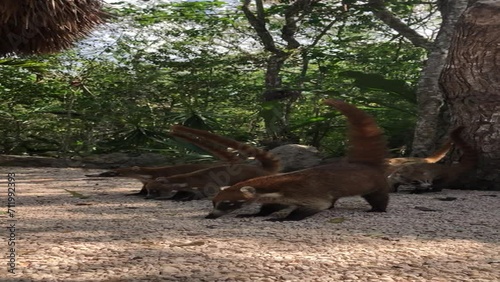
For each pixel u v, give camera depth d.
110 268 3.04
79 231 4.13
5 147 14.48
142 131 13.26
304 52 15.19
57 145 14.35
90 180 8.73
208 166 6.65
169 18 16.02
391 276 2.91
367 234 4.01
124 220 4.71
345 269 3.03
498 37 7.29
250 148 6.24
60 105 15.25
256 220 4.70
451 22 9.41
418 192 7.09
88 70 15.23
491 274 2.96
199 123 13.28
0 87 15.24
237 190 4.74
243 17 16.59
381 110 11.78
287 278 2.86
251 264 3.13
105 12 6.67
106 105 14.27
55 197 6.43
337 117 13.38
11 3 5.45
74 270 3.01
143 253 3.39
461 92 7.59
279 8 15.80
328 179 4.74
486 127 7.37
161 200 6.22
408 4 14.41
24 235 3.97
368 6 14.50
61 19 5.93
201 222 4.59
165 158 11.73
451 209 5.42
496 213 5.15
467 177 7.46
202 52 15.52
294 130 13.38
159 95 14.91
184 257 3.29
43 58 14.94
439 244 3.68
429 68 9.39
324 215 4.94
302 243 3.70
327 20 15.30
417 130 9.40
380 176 5.08
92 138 14.01
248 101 15.54
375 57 14.77
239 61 15.42
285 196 4.66
